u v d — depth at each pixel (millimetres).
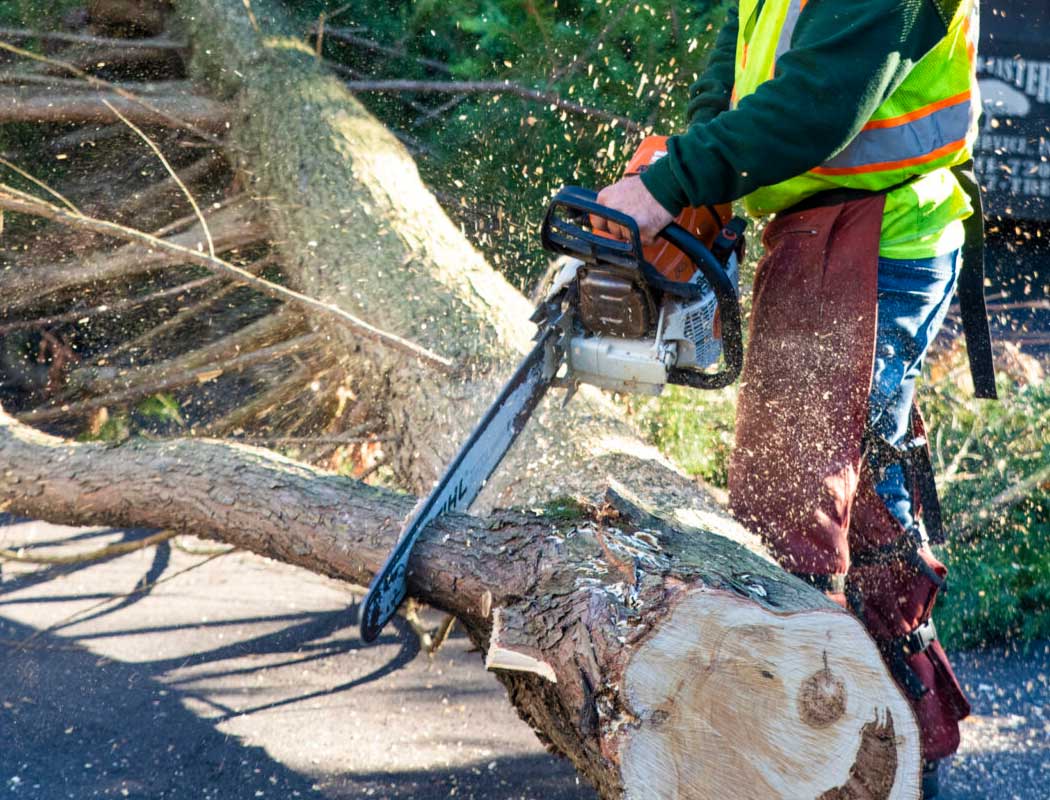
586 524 1888
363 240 3373
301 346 3406
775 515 2133
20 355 4785
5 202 2846
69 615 3430
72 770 2555
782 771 1624
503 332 2910
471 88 4570
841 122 1892
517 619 1751
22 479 2641
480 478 2105
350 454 3520
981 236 2377
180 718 2816
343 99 4086
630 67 4562
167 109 4102
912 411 2438
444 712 2873
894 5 1881
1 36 4652
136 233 2814
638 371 2141
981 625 3141
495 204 4680
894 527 2320
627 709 1601
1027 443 3600
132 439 2666
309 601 3576
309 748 2672
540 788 2498
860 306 2088
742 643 1601
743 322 3686
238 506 2357
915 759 1638
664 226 2031
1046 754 2553
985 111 6582
